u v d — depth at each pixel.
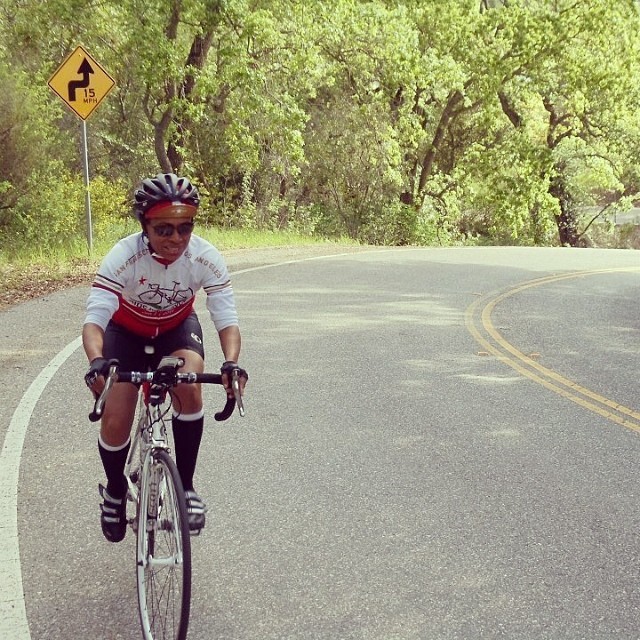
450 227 34.47
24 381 6.57
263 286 12.24
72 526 4.17
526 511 4.53
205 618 3.41
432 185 32.44
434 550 4.05
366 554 3.99
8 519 4.21
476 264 16.89
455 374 7.46
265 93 21.25
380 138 26.62
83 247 14.64
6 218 14.82
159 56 18.17
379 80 26.69
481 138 33.78
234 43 18.81
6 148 14.55
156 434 3.25
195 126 22.69
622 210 42.38
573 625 3.41
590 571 3.87
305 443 5.50
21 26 19.92
